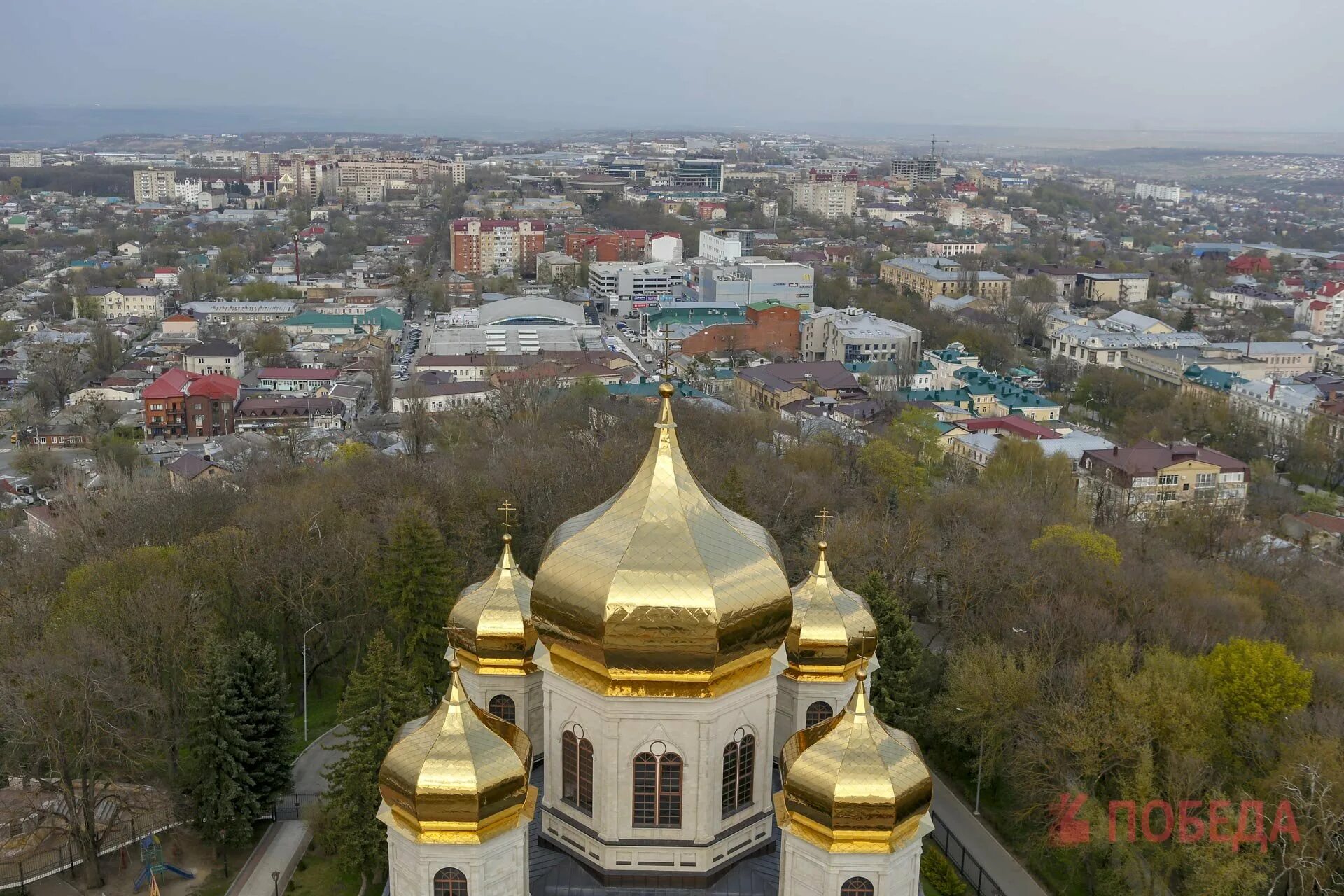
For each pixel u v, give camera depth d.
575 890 56.75
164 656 106.00
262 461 196.62
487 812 53.06
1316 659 109.44
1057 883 92.19
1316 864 81.31
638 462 162.75
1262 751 94.44
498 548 144.50
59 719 91.00
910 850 54.81
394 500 142.50
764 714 58.22
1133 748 91.31
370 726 90.69
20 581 129.38
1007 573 125.94
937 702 106.88
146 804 96.94
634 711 54.94
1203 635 115.44
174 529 143.25
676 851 56.44
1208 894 80.81
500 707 72.75
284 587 122.56
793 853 54.91
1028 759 94.25
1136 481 199.75
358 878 92.88
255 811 95.75
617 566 53.66
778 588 55.69
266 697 97.69
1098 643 110.19
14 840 93.75
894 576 132.38
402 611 115.81
